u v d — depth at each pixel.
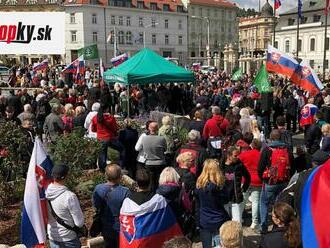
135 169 10.62
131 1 93.44
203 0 116.00
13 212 8.01
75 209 5.39
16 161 8.76
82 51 25.50
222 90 21.88
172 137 10.15
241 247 4.36
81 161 9.80
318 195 3.90
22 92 16.84
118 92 21.23
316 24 74.56
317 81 14.67
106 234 5.84
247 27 100.88
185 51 103.88
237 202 6.72
